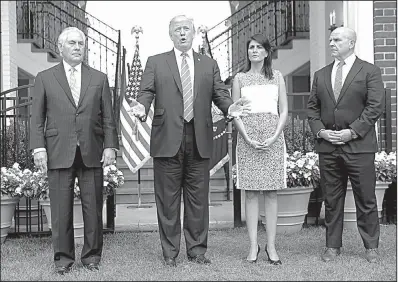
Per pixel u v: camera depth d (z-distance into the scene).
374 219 4.36
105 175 5.23
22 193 5.02
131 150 7.55
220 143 7.29
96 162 4.11
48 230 5.67
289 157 5.73
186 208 4.37
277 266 4.19
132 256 4.59
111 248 4.93
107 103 4.22
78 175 4.13
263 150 4.25
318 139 4.48
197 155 4.24
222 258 4.48
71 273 3.99
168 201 4.25
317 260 4.39
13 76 9.46
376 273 3.92
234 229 5.86
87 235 4.15
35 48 10.71
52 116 4.05
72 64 4.13
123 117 7.61
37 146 4.00
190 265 4.21
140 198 8.30
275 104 4.34
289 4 11.62
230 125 8.38
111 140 4.19
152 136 4.26
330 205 4.46
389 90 6.33
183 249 4.85
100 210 4.20
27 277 3.90
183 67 4.23
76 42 4.09
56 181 4.05
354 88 4.30
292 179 5.40
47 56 10.59
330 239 4.45
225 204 8.02
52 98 4.05
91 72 4.20
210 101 4.28
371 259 4.32
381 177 5.75
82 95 4.08
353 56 4.43
